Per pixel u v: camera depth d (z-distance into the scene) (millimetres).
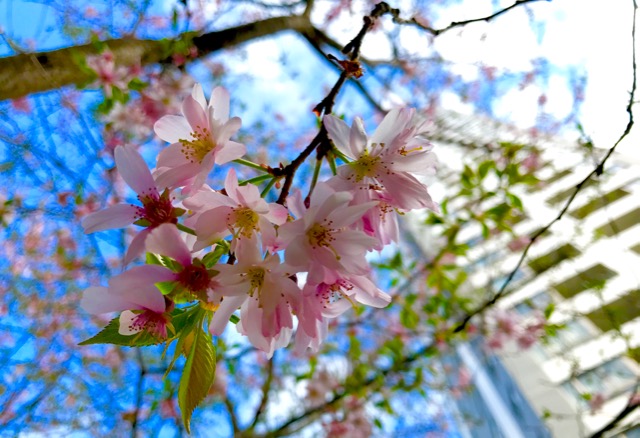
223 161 132
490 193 428
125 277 120
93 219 128
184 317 132
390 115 149
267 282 125
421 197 142
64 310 578
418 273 536
